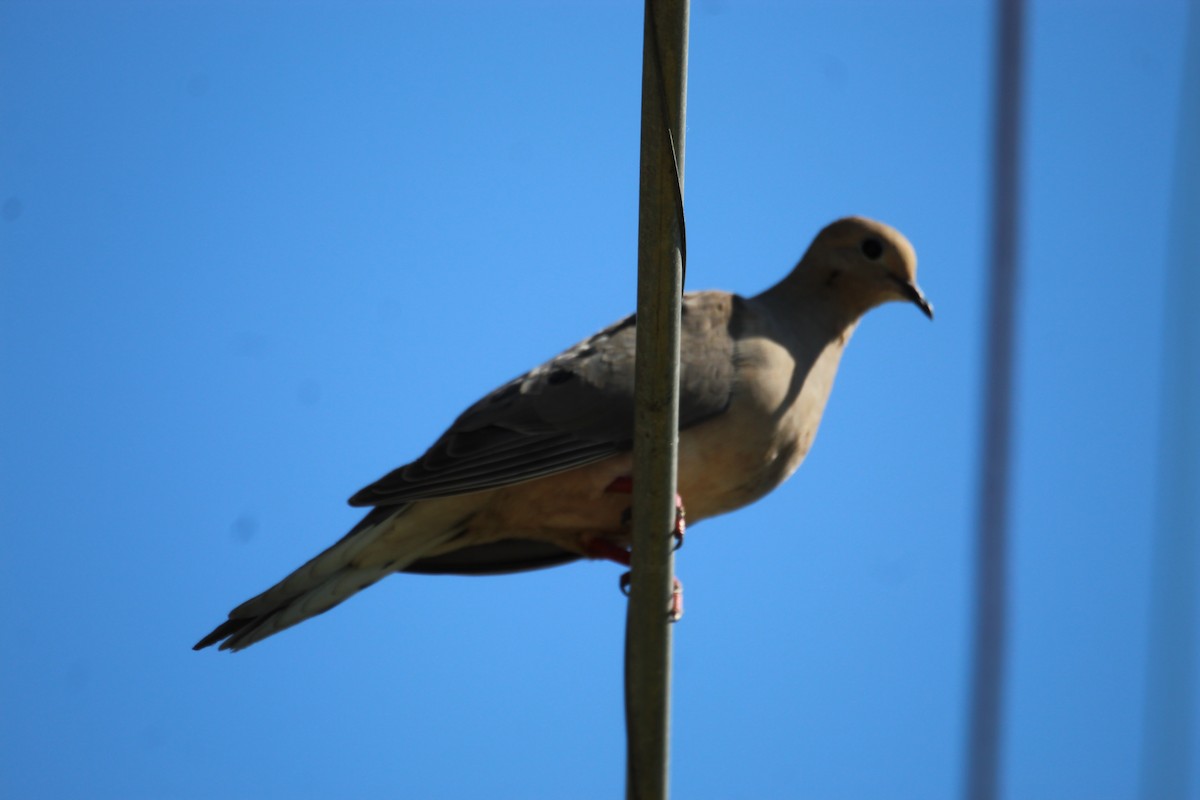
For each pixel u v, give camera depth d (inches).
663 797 337.7
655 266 311.1
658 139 304.3
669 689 336.2
